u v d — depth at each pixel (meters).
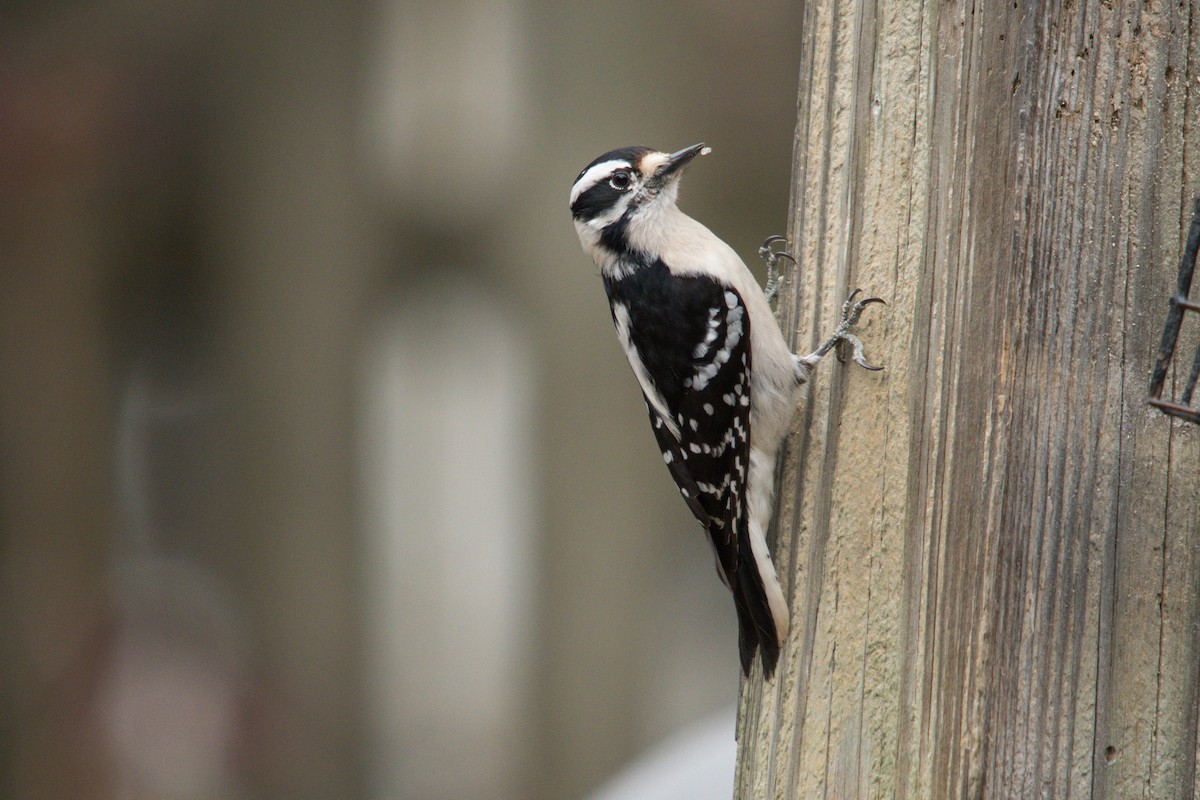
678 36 13.06
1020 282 4.99
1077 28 4.99
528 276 12.98
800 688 5.77
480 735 13.22
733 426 6.16
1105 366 4.98
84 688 13.55
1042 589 4.95
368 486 13.31
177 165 13.66
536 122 12.88
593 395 12.99
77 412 14.12
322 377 13.31
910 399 5.52
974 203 5.23
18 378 14.05
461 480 13.18
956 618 5.07
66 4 13.66
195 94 13.53
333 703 13.38
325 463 13.35
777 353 6.01
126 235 13.83
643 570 13.09
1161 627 4.94
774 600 5.86
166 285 13.91
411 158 12.99
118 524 14.11
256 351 13.47
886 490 5.58
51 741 13.41
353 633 13.38
